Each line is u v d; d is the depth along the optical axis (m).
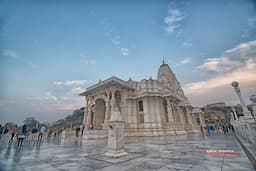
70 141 19.78
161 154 8.12
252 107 6.64
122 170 5.17
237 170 4.82
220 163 5.76
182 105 41.97
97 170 5.27
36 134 25.69
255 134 7.02
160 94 30.33
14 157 8.19
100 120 33.22
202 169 5.03
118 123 8.42
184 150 9.34
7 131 22.39
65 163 6.54
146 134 26.56
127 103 30.78
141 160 6.70
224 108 90.12
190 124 42.44
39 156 8.43
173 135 26.78
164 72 50.94
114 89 28.27
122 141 8.34
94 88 30.56
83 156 8.20
